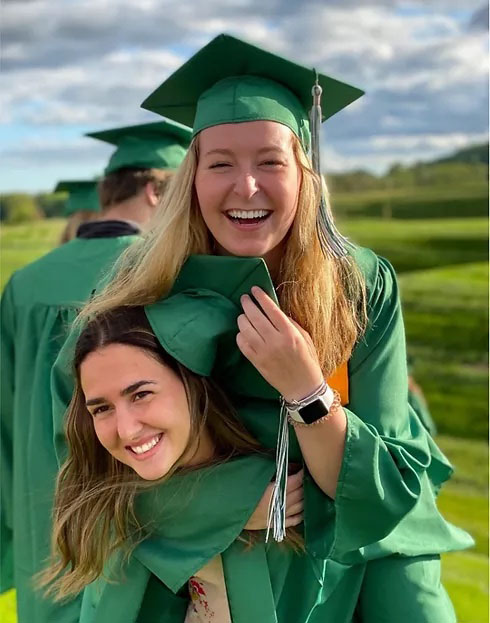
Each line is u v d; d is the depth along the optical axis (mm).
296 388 1366
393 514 1420
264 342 1355
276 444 1514
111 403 1382
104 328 1409
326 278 1466
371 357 1543
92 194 4406
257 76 1523
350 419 1407
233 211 1410
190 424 1422
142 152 3111
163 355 1404
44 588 2266
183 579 1434
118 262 1660
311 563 1512
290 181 1418
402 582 1606
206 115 1469
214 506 1441
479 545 4582
